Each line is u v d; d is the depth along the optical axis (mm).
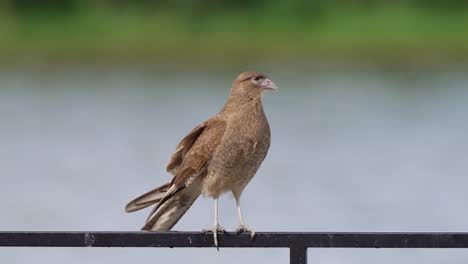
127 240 5453
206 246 5566
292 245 5430
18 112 23531
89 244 5410
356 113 23656
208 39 31062
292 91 26812
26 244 5363
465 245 5219
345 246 5332
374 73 28969
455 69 29156
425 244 5262
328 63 30109
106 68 29391
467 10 30734
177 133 21078
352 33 30797
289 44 30609
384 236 5285
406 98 25453
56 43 31094
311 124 22484
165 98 25156
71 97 25359
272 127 22250
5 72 28797
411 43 30312
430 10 30922
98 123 22203
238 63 29812
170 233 5555
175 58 30344
